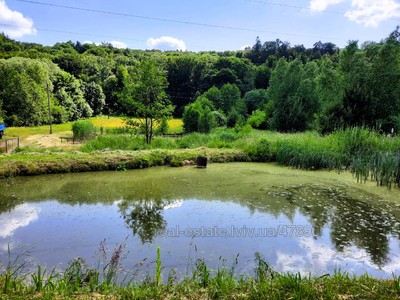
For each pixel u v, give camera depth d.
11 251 6.68
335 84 31.47
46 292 4.21
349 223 8.50
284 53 94.94
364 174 13.02
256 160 18.25
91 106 73.94
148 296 4.23
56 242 7.16
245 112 57.22
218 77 75.62
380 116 25.00
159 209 9.63
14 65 55.22
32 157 15.38
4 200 10.45
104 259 6.30
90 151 19.30
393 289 4.26
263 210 9.55
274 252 6.78
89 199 10.64
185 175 14.45
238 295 4.18
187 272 5.62
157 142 22.11
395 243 7.30
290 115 34.38
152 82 22.44
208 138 23.95
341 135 17.08
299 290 4.12
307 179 13.61
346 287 4.36
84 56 88.44
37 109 49.88
